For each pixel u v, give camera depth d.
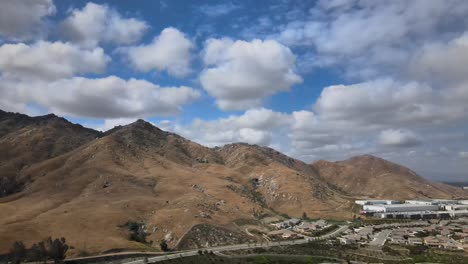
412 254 183.50
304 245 199.50
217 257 169.25
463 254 186.25
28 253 157.00
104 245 177.12
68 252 165.12
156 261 156.00
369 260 170.50
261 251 183.50
